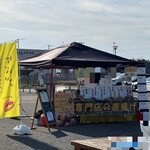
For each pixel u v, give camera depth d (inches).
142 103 462.6
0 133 412.2
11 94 414.6
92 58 502.0
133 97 527.2
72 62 475.8
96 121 503.5
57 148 329.7
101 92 516.1
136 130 446.3
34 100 954.1
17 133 402.0
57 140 370.6
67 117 474.9
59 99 472.1
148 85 1362.0
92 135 404.2
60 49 530.3
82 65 481.7
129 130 446.3
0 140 369.1
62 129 447.8
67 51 507.5
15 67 411.2
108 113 504.4
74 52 511.5
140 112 506.3
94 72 542.9
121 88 533.3
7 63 418.0
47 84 533.3
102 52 532.4
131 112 516.1
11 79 414.3
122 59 520.4
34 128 447.5
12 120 533.3
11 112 413.4
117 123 509.7
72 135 402.9
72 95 482.3
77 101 488.1
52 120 442.3
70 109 478.0
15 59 410.6
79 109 489.1
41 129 446.3
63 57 486.3
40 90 443.8
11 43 415.2
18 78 426.0
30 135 401.4
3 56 422.3
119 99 511.5
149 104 802.8
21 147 334.0
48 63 473.7
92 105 496.1
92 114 496.1
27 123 501.7
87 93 506.3
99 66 492.4
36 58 541.3
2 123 498.9
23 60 558.9
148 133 191.0
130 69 509.0
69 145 343.9
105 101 503.2
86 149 201.2
